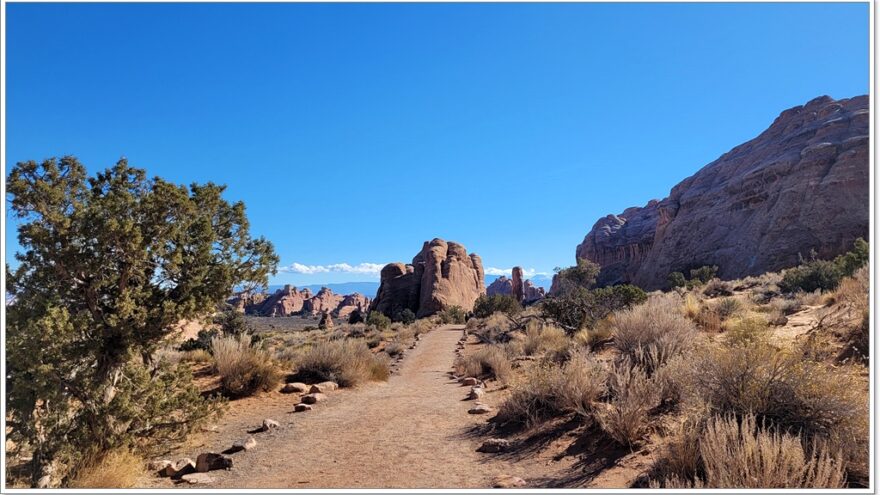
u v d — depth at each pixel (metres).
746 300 22.88
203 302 6.50
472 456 6.09
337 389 12.52
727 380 5.24
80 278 5.99
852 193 76.19
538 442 6.25
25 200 5.68
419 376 15.85
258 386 11.67
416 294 92.56
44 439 5.47
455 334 35.81
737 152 119.06
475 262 108.38
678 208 122.56
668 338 8.46
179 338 6.70
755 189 94.94
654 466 4.74
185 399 6.70
